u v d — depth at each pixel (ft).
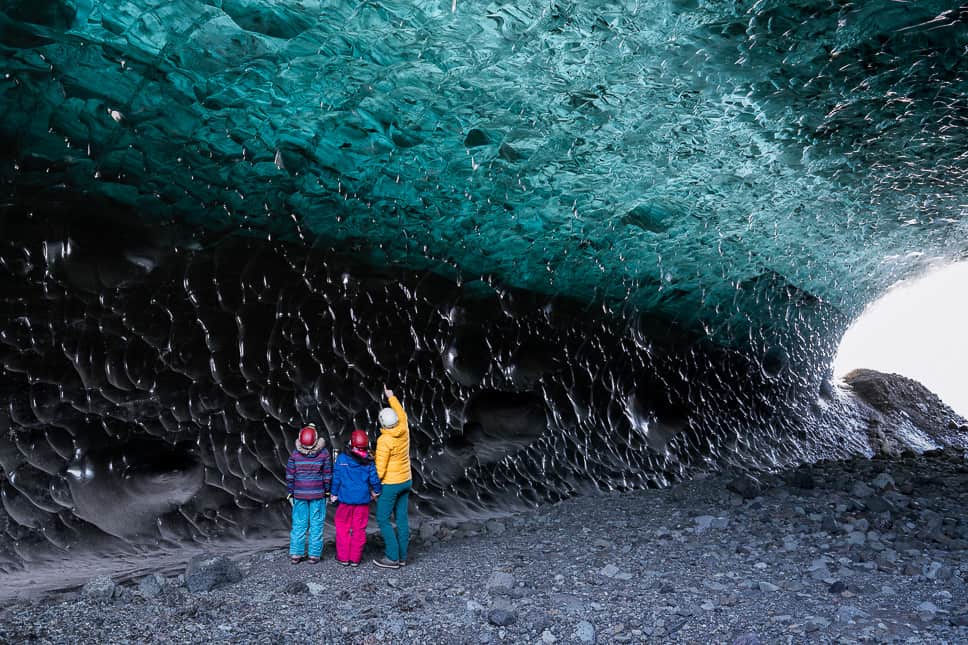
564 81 20.77
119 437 18.92
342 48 17.47
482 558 18.19
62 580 15.49
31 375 17.42
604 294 33.22
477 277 28.35
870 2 17.94
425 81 19.75
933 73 21.93
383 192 23.76
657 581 15.61
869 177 31.94
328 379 23.45
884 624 12.69
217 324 20.83
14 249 17.04
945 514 24.07
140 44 15.89
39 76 15.85
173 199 19.42
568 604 13.89
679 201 30.71
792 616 13.17
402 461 17.47
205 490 20.39
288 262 22.48
